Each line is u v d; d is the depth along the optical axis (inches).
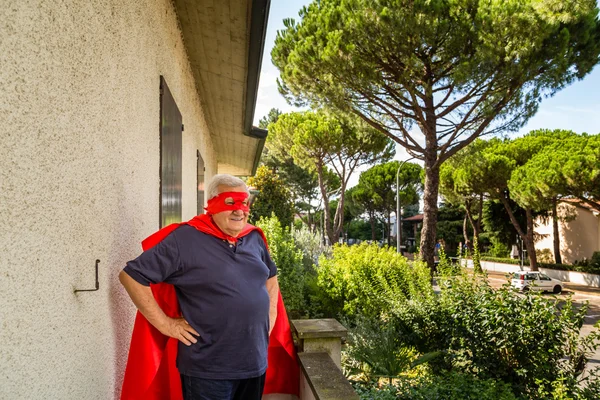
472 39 500.7
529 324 207.8
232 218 75.0
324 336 114.6
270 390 113.3
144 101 107.1
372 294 310.0
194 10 157.5
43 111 49.6
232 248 76.7
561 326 206.2
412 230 2404.0
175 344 86.4
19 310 43.9
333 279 338.0
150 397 84.1
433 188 627.8
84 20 63.4
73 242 58.5
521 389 207.3
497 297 224.8
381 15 490.3
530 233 1139.3
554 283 940.6
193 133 242.2
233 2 140.1
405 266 355.9
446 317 238.4
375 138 1050.1
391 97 602.2
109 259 75.3
